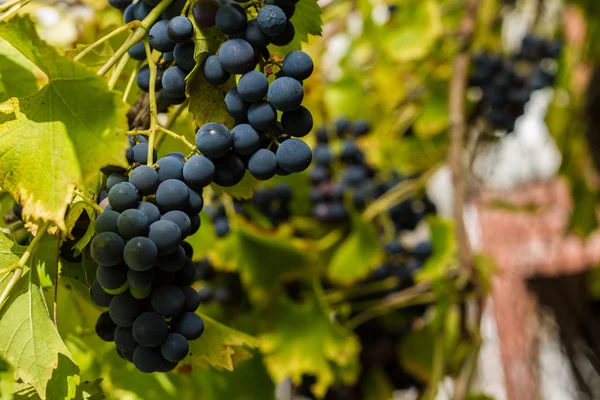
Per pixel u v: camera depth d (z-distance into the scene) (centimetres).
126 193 65
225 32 68
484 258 127
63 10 98
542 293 168
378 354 131
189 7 69
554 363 170
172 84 69
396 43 139
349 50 151
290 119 68
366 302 129
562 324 168
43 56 65
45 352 69
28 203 66
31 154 67
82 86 67
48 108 67
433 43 140
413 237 149
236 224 114
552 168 176
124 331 67
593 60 155
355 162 132
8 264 70
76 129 67
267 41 68
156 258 65
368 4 143
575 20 166
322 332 118
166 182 66
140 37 70
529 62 149
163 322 66
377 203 129
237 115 68
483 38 142
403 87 144
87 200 67
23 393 71
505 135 153
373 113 145
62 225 66
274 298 119
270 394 119
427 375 127
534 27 155
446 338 121
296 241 122
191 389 106
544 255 166
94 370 89
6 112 67
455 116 118
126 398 95
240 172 68
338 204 127
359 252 125
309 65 68
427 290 127
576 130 158
